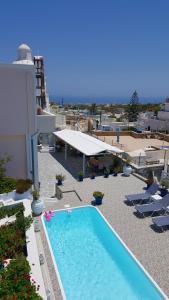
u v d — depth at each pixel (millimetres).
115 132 47906
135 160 26031
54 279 10164
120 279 10477
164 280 10344
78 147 24641
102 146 24328
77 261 11570
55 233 13820
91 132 45875
